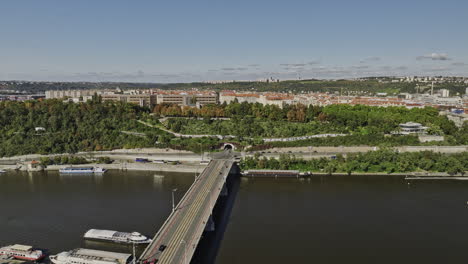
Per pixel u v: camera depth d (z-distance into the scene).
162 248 189.62
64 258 198.12
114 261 194.75
